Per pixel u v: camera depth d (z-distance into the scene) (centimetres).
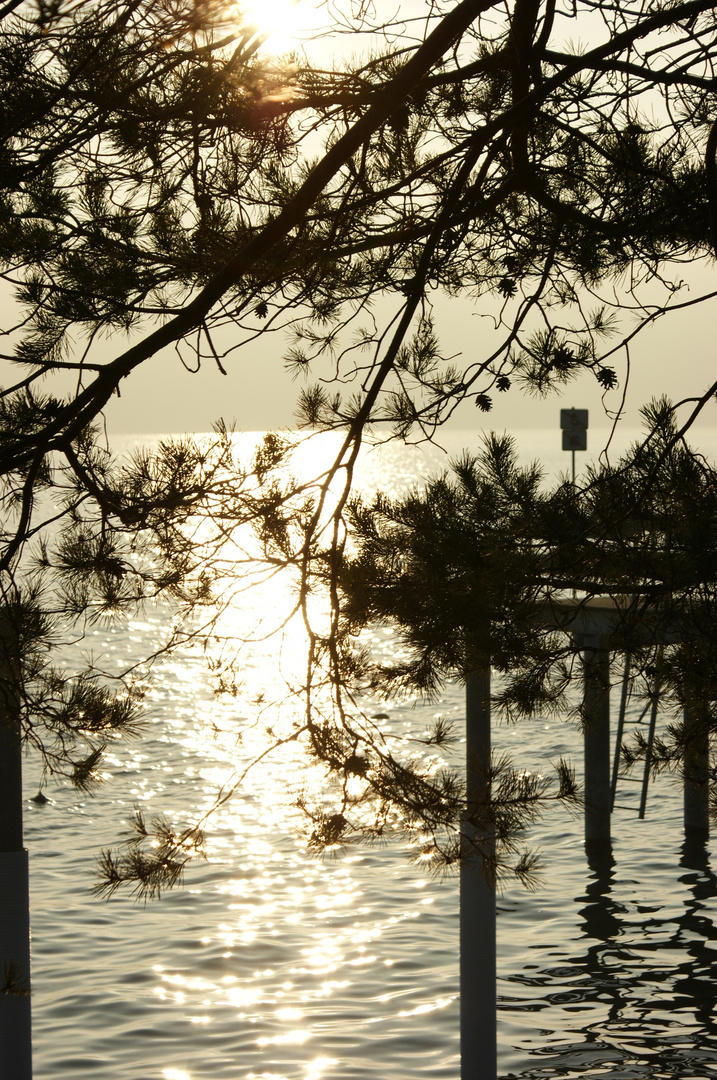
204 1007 2522
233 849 3872
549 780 1203
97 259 1196
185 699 6900
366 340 1349
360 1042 2314
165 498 1023
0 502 982
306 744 1167
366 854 3784
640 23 1103
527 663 1289
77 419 952
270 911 3216
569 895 3325
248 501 1089
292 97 1134
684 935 2969
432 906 3241
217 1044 2316
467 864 1234
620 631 1291
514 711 1355
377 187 1307
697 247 1430
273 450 1103
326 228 1277
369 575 1209
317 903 3284
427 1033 2353
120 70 948
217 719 6256
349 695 1158
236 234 1202
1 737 1605
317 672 1173
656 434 1184
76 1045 2322
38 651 1072
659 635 1264
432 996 2561
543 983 2656
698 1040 2305
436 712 6369
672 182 1300
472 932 1775
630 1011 2467
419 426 1252
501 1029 2383
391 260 1370
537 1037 2336
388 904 3262
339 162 1009
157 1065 2220
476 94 1352
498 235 1477
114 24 840
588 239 1430
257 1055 2256
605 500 1211
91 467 1020
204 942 2948
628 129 1334
